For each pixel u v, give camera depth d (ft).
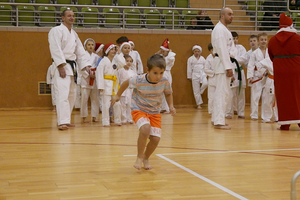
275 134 21.43
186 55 40.06
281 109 22.93
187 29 41.14
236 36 31.19
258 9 44.37
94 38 37.93
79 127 24.27
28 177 11.94
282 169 13.14
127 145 17.70
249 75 28.40
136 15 41.37
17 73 37.14
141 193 10.30
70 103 24.56
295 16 42.14
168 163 14.03
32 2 39.99
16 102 37.22
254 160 14.58
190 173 12.54
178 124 26.12
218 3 47.39
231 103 29.84
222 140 19.31
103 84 24.36
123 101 25.59
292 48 22.50
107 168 13.23
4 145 17.61
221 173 12.57
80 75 27.14
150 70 12.05
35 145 17.63
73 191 10.46
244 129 23.50
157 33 39.24
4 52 36.81
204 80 38.65
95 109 27.25
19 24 38.60
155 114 12.98
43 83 37.63
